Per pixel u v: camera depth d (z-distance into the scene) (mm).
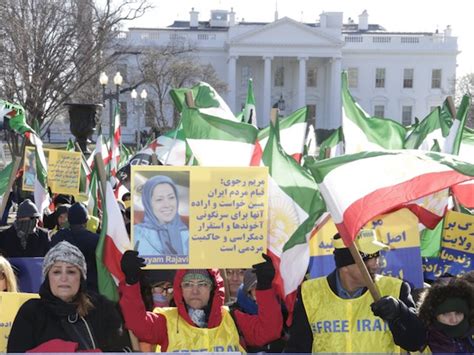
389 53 82500
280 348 5344
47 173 11766
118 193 11703
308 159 5512
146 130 67938
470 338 4227
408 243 6121
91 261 6992
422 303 4230
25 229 7941
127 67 58344
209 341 4297
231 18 82375
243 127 6438
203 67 66562
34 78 29344
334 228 5680
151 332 4285
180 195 4711
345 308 4199
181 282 4363
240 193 4746
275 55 78562
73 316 4152
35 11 29203
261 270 4391
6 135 20125
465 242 6855
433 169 4516
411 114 83438
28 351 4031
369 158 4527
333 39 78688
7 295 4969
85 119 19469
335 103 79938
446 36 82438
